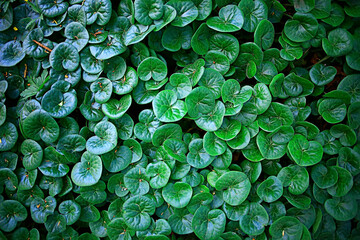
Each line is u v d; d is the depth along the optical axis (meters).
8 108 0.77
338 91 0.77
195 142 0.77
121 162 0.77
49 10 0.74
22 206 0.78
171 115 0.75
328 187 0.80
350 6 0.79
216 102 0.77
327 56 0.79
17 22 0.77
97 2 0.74
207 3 0.76
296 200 0.79
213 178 0.78
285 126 0.76
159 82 0.77
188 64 0.80
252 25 0.77
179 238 0.82
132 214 0.77
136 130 0.77
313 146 0.77
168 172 0.76
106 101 0.75
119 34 0.76
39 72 0.77
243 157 0.84
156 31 0.76
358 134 0.81
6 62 0.76
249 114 0.77
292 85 0.79
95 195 0.78
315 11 0.77
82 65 0.75
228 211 0.78
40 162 0.75
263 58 0.79
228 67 0.77
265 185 0.77
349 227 0.85
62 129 0.76
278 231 0.78
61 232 0.80
